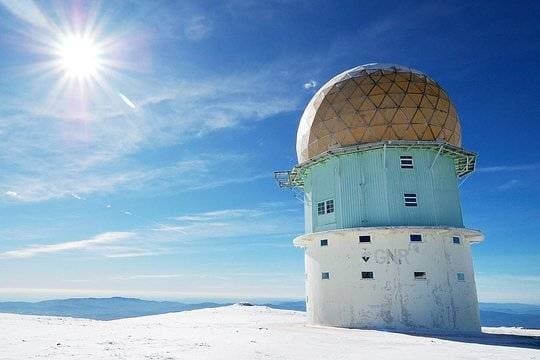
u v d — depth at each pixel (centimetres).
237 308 5441
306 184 3394
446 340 2003
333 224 3009
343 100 3083
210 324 2917
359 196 2933
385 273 2744
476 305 2877
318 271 3000
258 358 1393
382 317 2681
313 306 3006
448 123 3069
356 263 2812
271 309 5466
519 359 1403
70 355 1411
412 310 2669
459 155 3109
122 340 1853
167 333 2181
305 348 1655
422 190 2920
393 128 2952
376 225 2853
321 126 3142
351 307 2756
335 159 3080
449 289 2752
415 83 3080
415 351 1592
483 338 2144
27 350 1520
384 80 3073
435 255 2788
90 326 2628
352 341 1911
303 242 3303
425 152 2994
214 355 1437
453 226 2950
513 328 3681
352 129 2997
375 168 2944
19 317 3191
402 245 2780
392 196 2875
